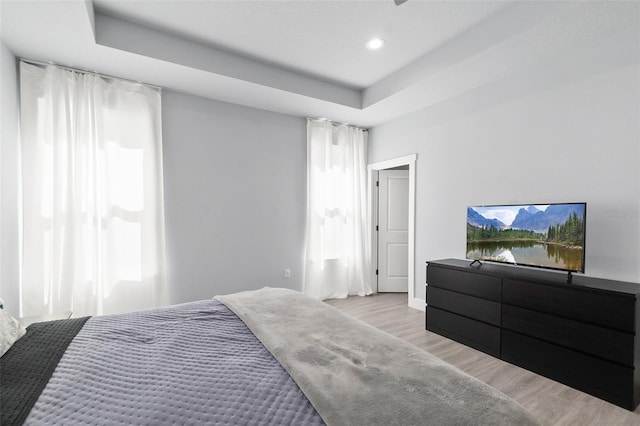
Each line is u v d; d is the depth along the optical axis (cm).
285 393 99
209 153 355
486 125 315
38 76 265
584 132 246
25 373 108
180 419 85
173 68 280
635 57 219
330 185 443
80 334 144
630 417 184
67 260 272
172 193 334
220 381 105
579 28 219
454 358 262
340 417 85
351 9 233
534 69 276
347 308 402
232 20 248
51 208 271
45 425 82
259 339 141
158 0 225
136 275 306
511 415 89
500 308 260
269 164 398
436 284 316
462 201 341
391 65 321
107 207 292
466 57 261
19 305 258
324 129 436
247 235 382
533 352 238
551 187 266
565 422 181
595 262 240
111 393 97
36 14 203
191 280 345
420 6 229
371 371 111
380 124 454
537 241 254
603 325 202
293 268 419
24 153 259
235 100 360
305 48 289
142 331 150
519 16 223
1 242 228
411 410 89
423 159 386
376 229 490
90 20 217
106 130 295
